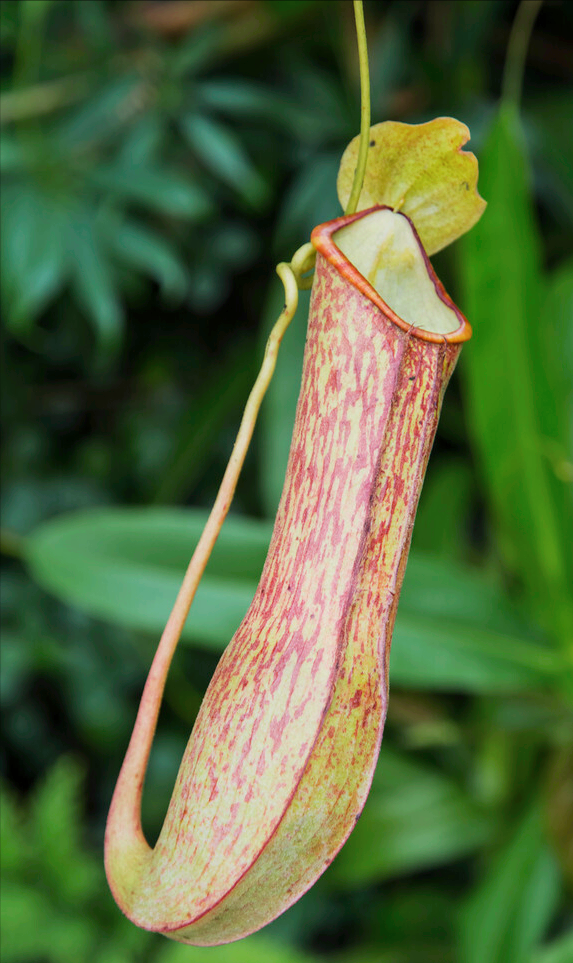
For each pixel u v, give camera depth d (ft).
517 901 3.09
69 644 4.82
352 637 1.82
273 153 3.98
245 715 1.81
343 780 1.81
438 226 1.89
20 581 4.90
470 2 3.46
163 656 1.87
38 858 4.02
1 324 4.59
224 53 3.67
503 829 3.68
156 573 2.72
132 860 1.85
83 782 5.19
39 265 3.56
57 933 3.84
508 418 2.68
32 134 3.58
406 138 1.85
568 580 2.70
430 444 1.85
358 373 1.83
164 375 4.99
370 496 1.83
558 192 3.41
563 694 2.73
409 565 2.88
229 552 2.79
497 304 2.62
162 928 1.80
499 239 2.57
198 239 4.23
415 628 2.70
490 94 3.88
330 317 1.83
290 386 3.43
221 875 1.79
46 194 3.62
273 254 4.02
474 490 4.37
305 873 1.81
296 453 1.86
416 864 3.71
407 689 4.08
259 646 1.83
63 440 5.19
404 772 3.92
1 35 3.48
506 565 3.76
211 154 3.59
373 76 3.70
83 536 2.85
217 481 4.92
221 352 4.83
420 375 1.83
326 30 3.70
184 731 4.90
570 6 3.76
